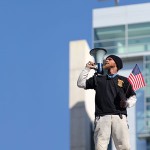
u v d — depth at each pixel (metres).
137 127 45.50
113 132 13.34
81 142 44.09
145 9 50.78
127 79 13.76
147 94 46.66
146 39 49.75
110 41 50.03
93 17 50.94
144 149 44.69
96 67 13.91
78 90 45.97
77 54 47.78
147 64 48.53
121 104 13.40
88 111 46.09
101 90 13.57
